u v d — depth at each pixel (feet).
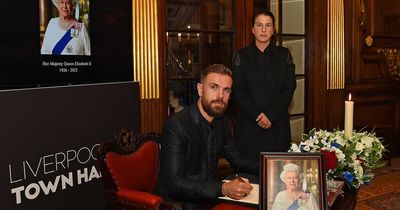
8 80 7.57
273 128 9.45
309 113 14.02
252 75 9.46
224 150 6.83
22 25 7.75
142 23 10.49
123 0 9.89
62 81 8.59
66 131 8.23
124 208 6.16
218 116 6.14
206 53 12.10
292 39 13.57
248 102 9.40
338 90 14.60
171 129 6.09
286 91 9.60
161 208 5.70
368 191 12.62
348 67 15.26
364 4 15.43
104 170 6.41
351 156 5.87
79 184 8.57
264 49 9.57
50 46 8.29
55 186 8.04
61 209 8.20
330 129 14.47
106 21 9.51
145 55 10.62
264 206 4.69
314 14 13.67
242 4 12.47
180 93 11.72
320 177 4.80
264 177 4.83
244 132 9.58
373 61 15.98
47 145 7.84
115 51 9.79
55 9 8.35
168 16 11.34
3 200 7.08
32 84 8.00
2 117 7.02
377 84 15.98
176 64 11.60
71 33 8.70
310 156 4.90
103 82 9.53
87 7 9.04
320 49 13.91
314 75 13.92
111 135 9.28
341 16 14.34
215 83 5.85
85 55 9.06
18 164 7.31
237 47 12.48
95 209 9.00
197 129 6.23
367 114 15.93
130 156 6.82
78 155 8.51
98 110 8.95
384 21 16.07
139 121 10.09
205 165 6.36
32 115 7.54
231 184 5.39
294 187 4.76
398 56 16.58
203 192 5.48
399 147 16.71
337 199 5.56
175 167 5.89
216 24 12.23
